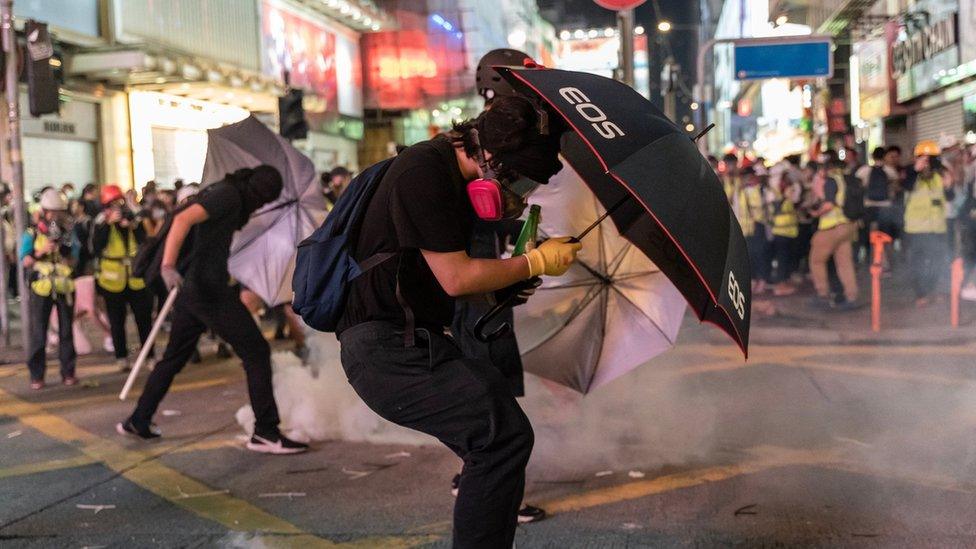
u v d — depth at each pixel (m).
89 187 15.33
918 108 25.98
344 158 34.94
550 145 2.90
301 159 7.43
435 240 2.86
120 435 6.80
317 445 6.32
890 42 27.42
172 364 6.59
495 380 2.98
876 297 10.15
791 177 14.88
